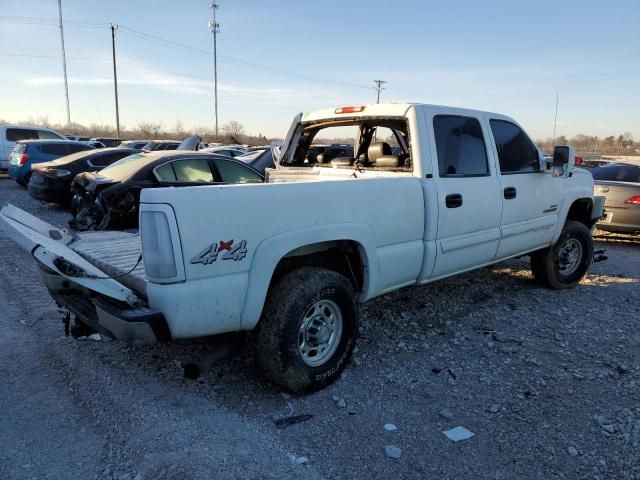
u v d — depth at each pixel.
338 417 3.30
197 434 3.01
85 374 3.76
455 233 4.57
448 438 3.10
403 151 5.59
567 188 6.02
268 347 3.34
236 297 3.14
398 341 4.54
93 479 2.67
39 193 11.78
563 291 6.27
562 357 4.30
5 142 19.61
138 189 8.32
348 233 3.67
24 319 4.86
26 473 2.70
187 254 2.91
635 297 6.12
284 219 3.32
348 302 3.68
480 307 5.52
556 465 2.86
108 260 3.87
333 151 6.01
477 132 4.91
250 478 2.66
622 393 3.68
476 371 4.00
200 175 9.30
